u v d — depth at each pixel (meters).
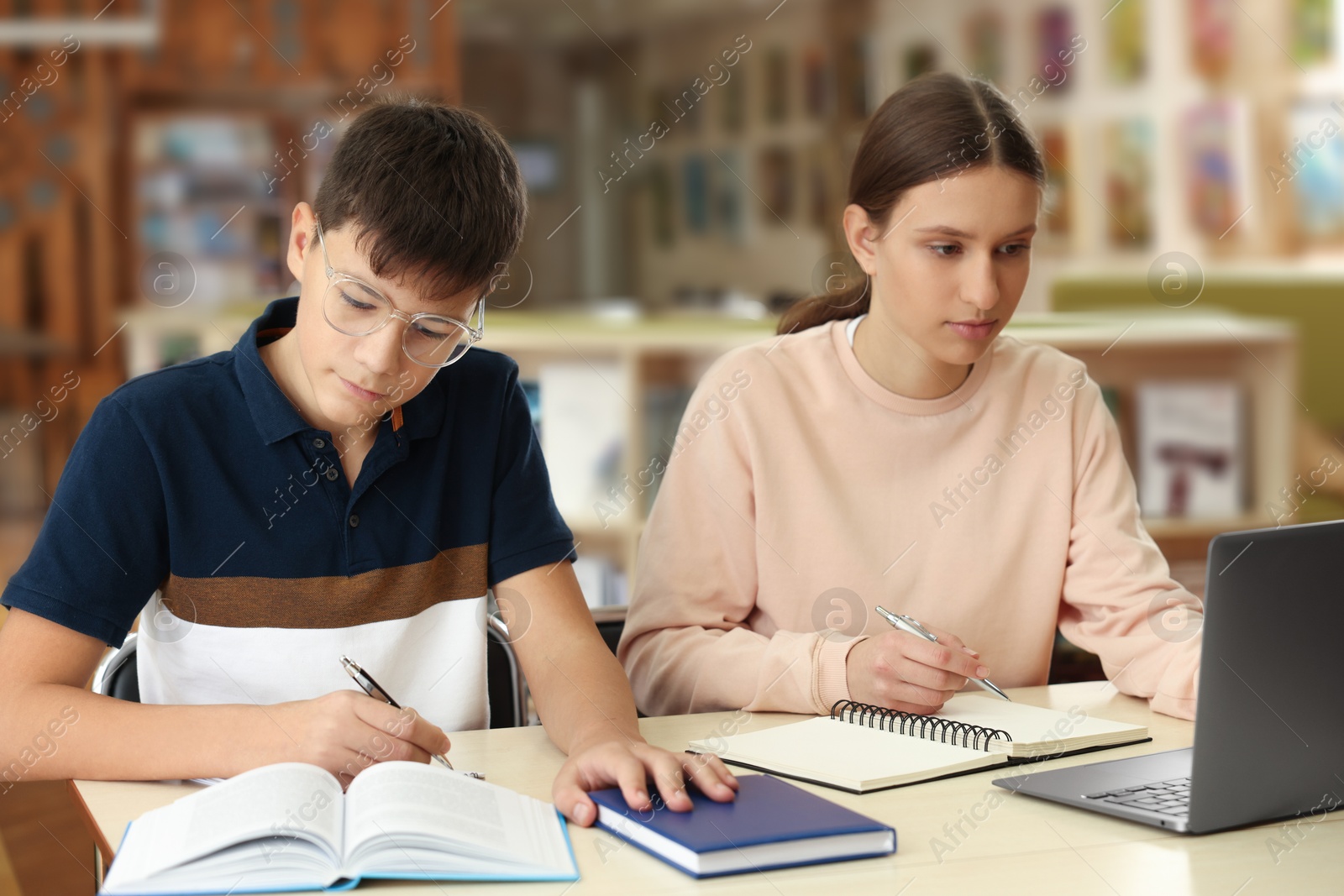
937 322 1.25
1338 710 0.81
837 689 1.08
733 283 4.34
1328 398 3.07
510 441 1.22
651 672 1.26
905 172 1.24
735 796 0.82
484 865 0.71
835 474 1.36
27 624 0.97
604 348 2.85
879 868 0.73
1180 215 3.69
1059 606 1.37
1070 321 2.79
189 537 1.06
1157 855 0.74
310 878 0.69
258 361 1.09
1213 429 2.80
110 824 0.80
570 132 4.62
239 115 3.81
